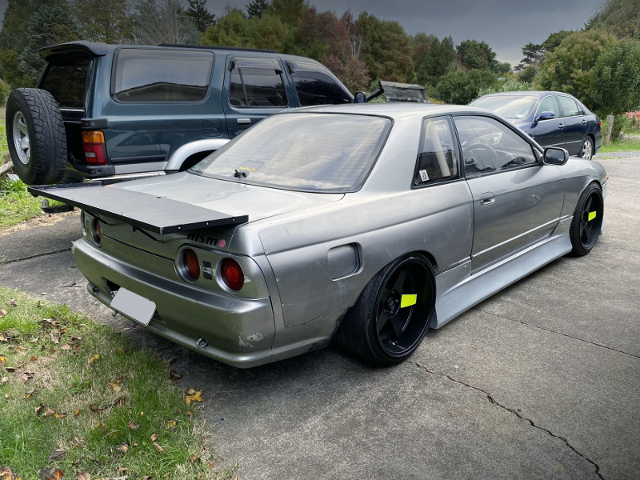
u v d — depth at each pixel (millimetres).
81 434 2275
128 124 4539
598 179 4863
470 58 93438
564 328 3449
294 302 2346
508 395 2684
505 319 3586
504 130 3854
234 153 3348
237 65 5395
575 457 2230
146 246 2559
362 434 2371
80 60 4660
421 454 2240
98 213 2428
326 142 3092
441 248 3076
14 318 3367
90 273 3002
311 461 2193
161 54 4844
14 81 48875
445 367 2959
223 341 2312
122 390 2617
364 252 2592
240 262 2193
